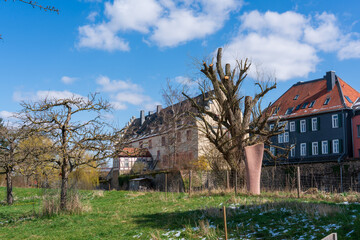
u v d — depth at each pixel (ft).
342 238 28.17
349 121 160.66
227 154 87.56
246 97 93.25
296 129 177.58
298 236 30.25
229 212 43.01
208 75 91.56
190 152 145.38
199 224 37.78
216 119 92.27
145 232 38.32
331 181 109.70
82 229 43.55
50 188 56.49
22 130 56.29
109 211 57.16
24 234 42.93
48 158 56.03
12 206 77.77
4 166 64.90
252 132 89.25
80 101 54.95
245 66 89.81
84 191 100.42
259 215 40.09
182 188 112.78
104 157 56.65
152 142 205.67
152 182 148.66
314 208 39.75
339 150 158.30
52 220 51.01
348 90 176.04
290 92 199.52
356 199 48.16
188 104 158.20
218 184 88.58
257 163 70.59
